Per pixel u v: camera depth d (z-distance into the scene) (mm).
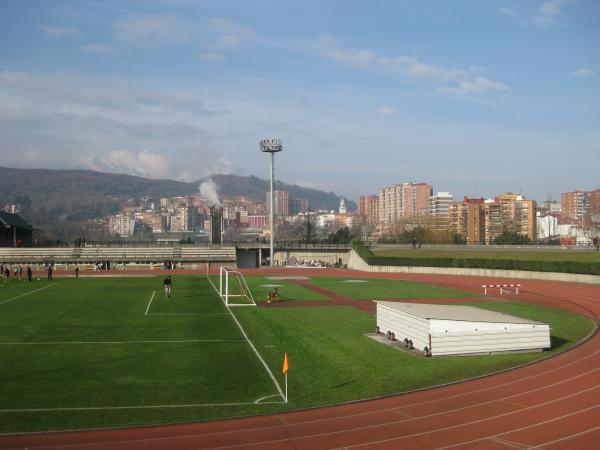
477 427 24188
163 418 25406
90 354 37969
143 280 94312
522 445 22141
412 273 110562
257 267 131500
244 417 25625
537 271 91938
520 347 39250
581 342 42469
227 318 53906
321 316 55688
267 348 40438
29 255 122562
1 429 23812
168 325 49594
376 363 36062
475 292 77000
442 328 38406
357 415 25875
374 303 65625
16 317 53031
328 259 137375
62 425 24375
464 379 32094
